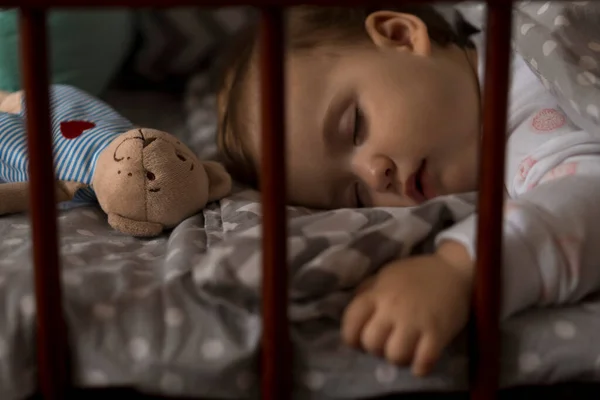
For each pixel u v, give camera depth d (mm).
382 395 586
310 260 632
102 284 616
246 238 641
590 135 794
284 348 545
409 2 491
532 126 881
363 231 661
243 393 580
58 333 556
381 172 862
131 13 1798
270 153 504
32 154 514
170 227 847
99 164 835
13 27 1274
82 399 598
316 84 901
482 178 527
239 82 1037
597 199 672
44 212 525
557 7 879
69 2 484
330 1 483
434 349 550
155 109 1688
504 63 501
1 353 574
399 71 890
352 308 584
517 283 596
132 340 583
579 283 616
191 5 486
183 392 581
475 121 908
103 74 1563
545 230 623
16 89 1272
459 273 604
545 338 588
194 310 600
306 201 951
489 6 496
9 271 620
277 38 487
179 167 830
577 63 812
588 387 615
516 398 620
